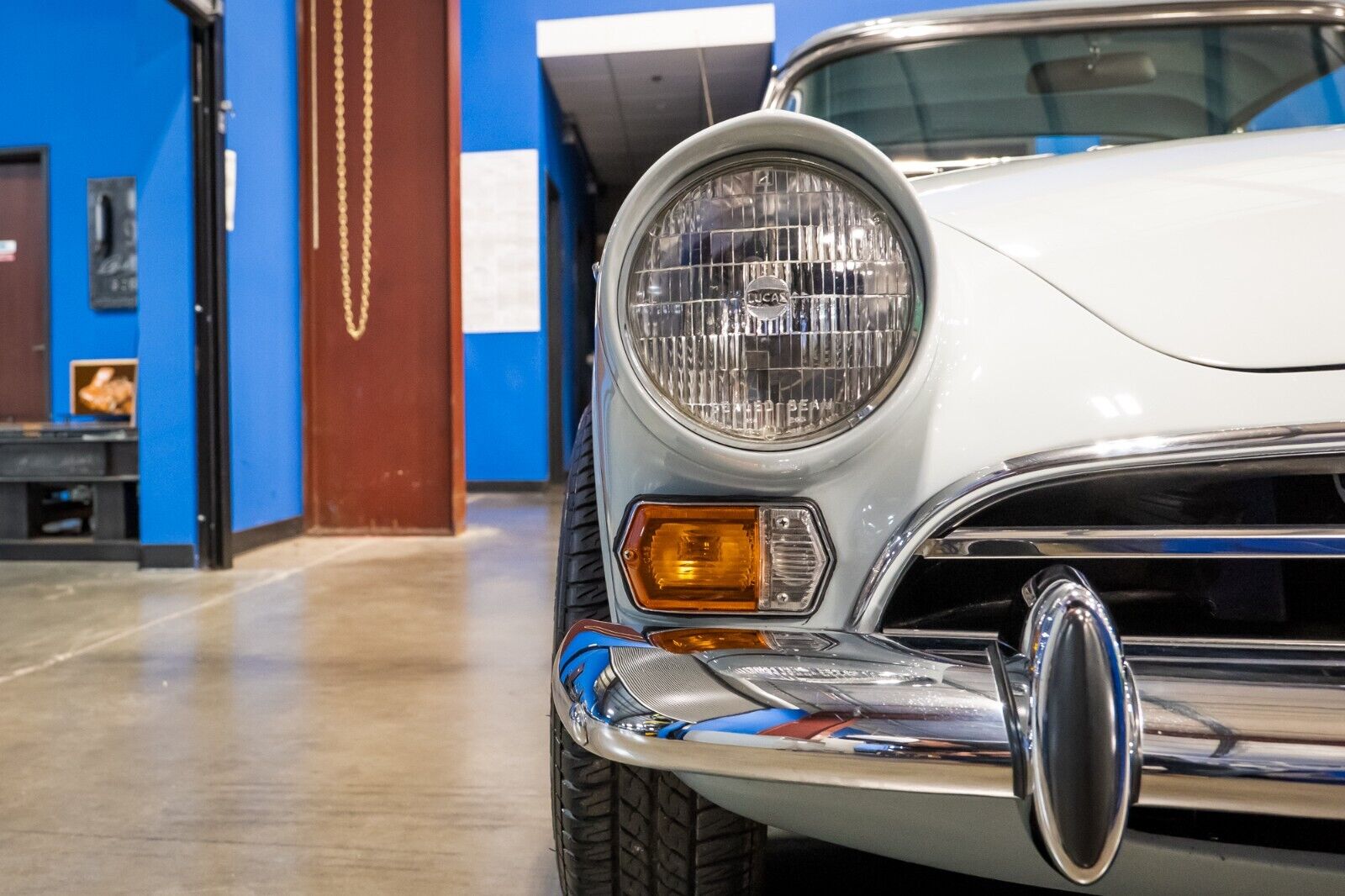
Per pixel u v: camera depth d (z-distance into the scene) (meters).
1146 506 0.66
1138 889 0.61
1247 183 0.74
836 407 0.65
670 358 0.67
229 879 1.04
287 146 3.84
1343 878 0.57
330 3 3.94
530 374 6.53
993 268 0.71
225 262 3.14
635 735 0.57
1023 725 0.52
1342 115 1.38
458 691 1.74
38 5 3.92
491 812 1.21
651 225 0.67
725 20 6.20
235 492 3.39
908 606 0.67
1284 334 0.63
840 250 0.64
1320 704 0.52
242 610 2.46
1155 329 0.66
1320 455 0.60
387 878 1.04
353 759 1.40
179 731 1.52
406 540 3.87
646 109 7.64
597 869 0.78
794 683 0.57
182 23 3.10
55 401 3.99
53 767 1.37
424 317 3.95
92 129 3.90
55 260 3.96
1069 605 0.52
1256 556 0.62
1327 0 1.45
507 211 6.48
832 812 0.64
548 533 4.09
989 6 1.48
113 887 1.03
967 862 0.63
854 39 1.48
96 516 3.37
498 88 6.43
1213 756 0.51
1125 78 1.42
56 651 2.05
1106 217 0.73
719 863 0.79
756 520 0.68
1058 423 0.64
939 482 0.65
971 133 1.41
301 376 3.97
